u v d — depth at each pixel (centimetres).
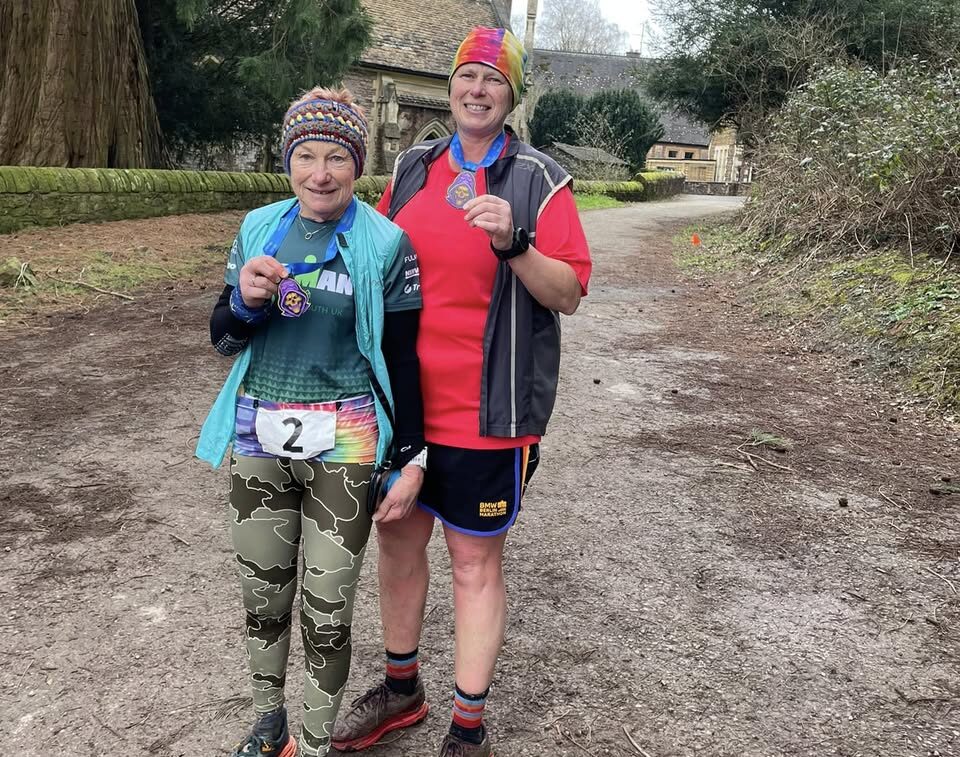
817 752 232
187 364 600
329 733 206
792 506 397
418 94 2505
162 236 1066
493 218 181
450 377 203
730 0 1872
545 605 303
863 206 898
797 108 1203
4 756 220
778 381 619
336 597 197
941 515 390
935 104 847
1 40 1090
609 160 2912
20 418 477
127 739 228
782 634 289
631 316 841
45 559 322
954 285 681
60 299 774
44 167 1027
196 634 277
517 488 209
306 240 194
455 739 213
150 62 1410
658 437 489
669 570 332
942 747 235
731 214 2027
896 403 561
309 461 193
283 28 1417
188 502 377
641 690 256
